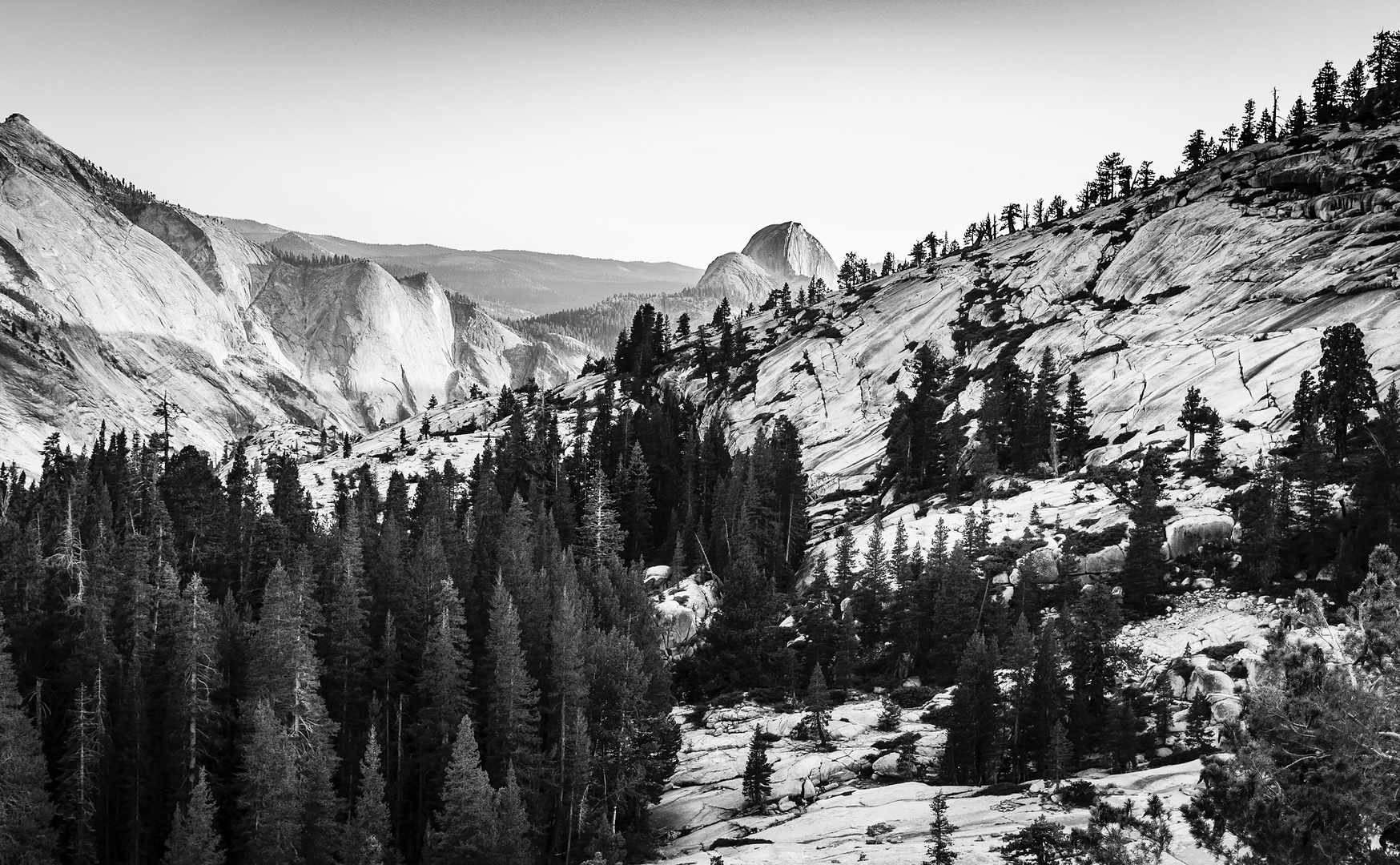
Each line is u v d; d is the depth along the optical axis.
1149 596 92.81
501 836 63.88
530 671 85.94
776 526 129.38
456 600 85.38
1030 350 180.50
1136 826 30.00
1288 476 95.50
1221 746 31.47
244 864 64.00
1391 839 26.44
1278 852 26.67
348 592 82.88
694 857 64.75
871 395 192.75
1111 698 71.50
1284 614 30.75
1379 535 84.31
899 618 100.31
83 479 136.25
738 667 102.12
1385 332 132.00
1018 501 122.25
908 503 138.75
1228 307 163.12
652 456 157.75
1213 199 197.62
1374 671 28.05
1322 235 168.25
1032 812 59.78
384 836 65.38
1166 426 132.62
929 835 58.75
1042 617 95.62
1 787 61.47
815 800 73.94
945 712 77.44
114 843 72.56
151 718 75.06
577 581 105.12
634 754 76.88
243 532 110.19
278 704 72.00
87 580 85.94
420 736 76.19
